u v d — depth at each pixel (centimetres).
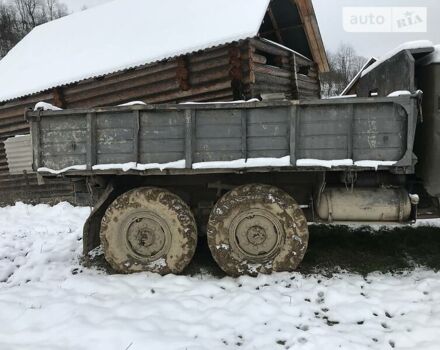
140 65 838
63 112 455
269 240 454
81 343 325
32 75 1071
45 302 401
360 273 464
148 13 1034
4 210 984
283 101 421
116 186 498
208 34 783
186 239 464
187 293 418
